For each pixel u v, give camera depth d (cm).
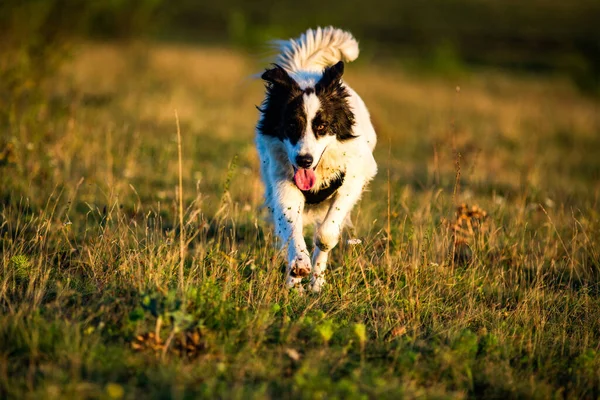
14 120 1009
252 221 825
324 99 642
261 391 427
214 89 2220
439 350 520
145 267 602
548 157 1645
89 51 2812
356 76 2917
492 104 2530
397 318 587
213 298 536
